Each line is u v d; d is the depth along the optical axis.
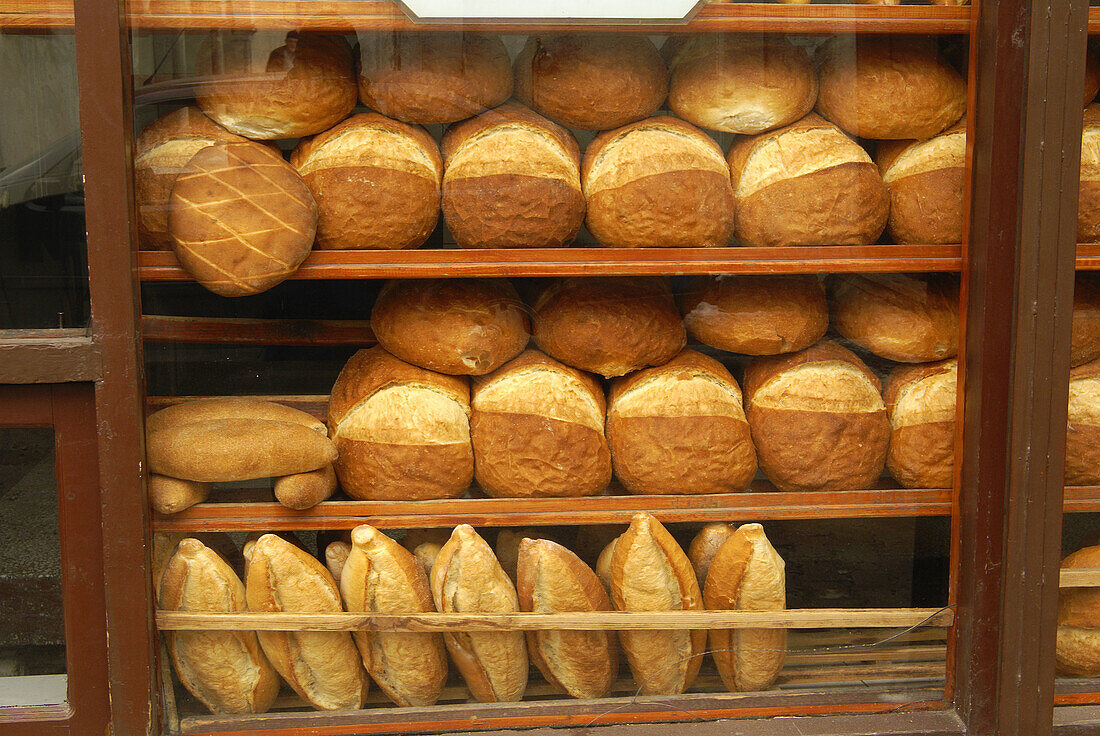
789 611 1.11
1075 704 1.13
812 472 1.13
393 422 1.09
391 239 1.05
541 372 1.13
